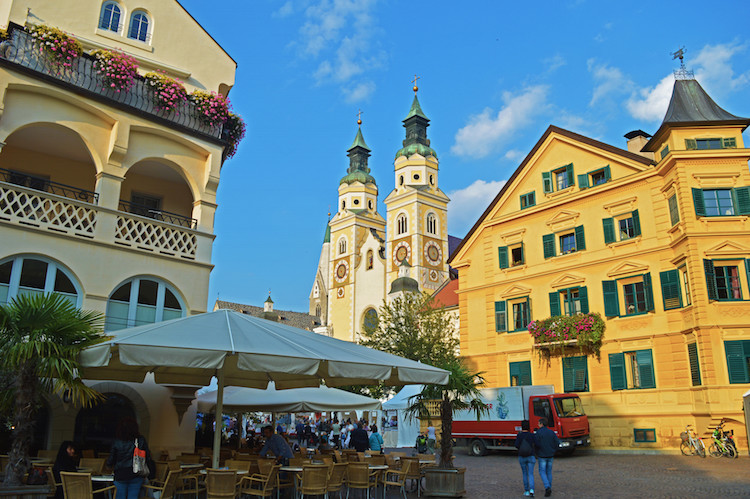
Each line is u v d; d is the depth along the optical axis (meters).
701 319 25.94
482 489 16.91
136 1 20.27
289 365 10.53
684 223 27.27
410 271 79.69
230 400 18.27
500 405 29.25
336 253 92.12
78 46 17.12
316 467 12.64
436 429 36.59
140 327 11.36
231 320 12.02
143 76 18.61
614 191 31.80
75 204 16.41
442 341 44.38
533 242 35.31
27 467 9.63
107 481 11.84
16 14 17.73
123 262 16.98
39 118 16.42
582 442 27.19
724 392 25.08
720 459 23.31
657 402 28.02
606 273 31.27
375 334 47.88
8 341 9.55
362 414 46.62
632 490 15.96
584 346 31.25
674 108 29.86
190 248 18.55
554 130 35.38
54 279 15.77
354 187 95.12
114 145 17.39
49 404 15.91
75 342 10.05
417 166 86.31
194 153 19.58
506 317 35.62
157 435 17.23
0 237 14.96
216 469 11.59
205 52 21.64
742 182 27.41
